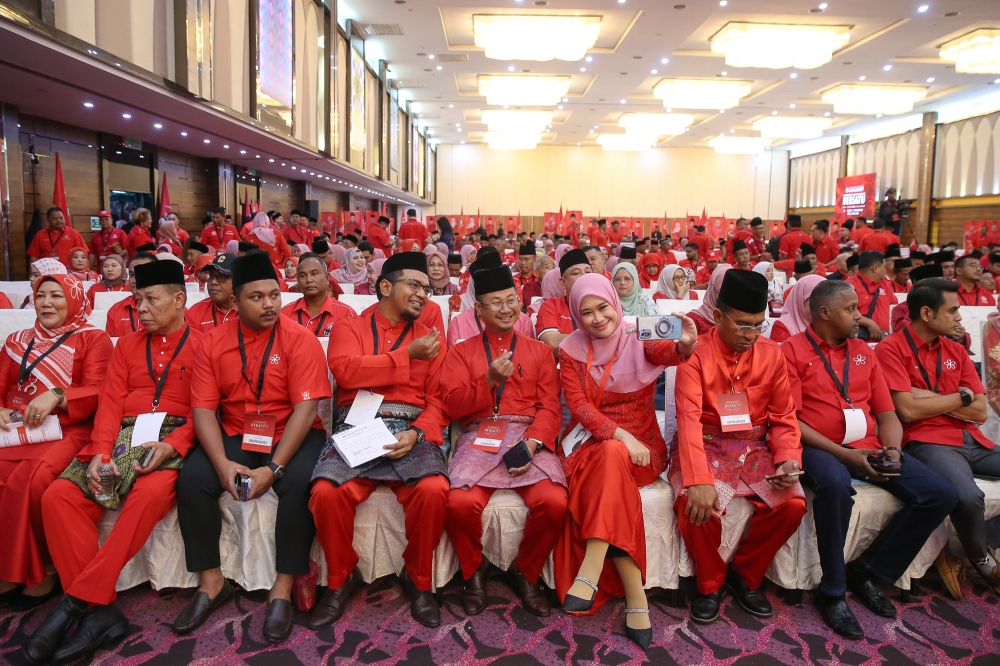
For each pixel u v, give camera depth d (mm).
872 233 10859
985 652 2064
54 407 2352
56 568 2131
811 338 2535
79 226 8188
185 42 6422
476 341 2557
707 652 2059
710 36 11469
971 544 2314
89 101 6633
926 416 2496
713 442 2381
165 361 2447
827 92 15492
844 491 2203
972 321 3820
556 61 13031
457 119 20109
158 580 2285
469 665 1972
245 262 2305
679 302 4289
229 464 2195
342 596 2234
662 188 25641
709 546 2215
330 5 10164
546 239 14125
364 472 2230
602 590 2271
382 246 10852
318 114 10367
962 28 10680
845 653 2059
